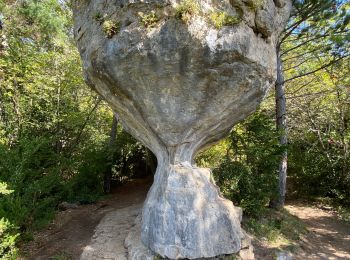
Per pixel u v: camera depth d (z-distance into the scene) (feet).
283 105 32.45
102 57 16.37
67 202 33.47
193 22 14.65
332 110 41.57
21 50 34.99
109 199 36.60
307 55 40.11
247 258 18.89
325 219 34.76
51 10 35.65
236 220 19.33
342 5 32.22
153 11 15.07
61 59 38.91
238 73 16.26
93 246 21.25
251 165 29.53
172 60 15.42
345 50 31.30
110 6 16.65
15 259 19.90
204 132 19.22
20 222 22.82
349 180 40.19
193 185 18.53
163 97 17.21
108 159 38.52
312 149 42.98
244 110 18.80
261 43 17.12
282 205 32.96
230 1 15.92
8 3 34.22
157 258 17.54
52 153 34.83
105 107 47.34
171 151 19.31
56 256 20.99
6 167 25.26
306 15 29.53
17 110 35.29
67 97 40.88
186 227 17.58
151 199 19.53
